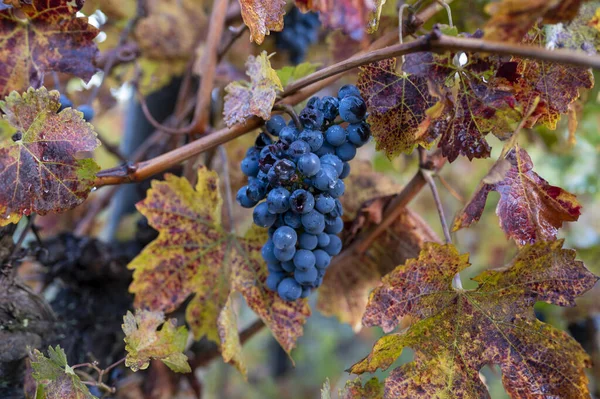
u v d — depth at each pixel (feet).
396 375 1.63
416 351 1.65
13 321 1.83
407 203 1.97
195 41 2.77
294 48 2.64
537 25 1.68
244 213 2.81
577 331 2.81
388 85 1.64
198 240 1.92
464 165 3.81
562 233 3.45
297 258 1.61
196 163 2.29
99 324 2.21
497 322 1.65
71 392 1.63
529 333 1.63
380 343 1.62
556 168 3.13
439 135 1.68
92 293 2.25
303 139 1.57
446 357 1.65
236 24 2.65
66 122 1.61
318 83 1.82
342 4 1.46
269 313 1.86
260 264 1.91
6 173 1.56
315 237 1.63
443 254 1.65
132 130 2.99
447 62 1.60
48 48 1.72
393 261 2.11
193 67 2.66
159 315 1.75
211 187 1.94
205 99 2.14
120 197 2.81
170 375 2.38
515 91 1.63
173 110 2.96
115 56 2.54
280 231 1.57
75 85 2.91
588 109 2.57
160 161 1.74
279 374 7.29
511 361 1.63
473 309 1.66
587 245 3.05
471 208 1.68
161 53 2.71
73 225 3.01
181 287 1.91
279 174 1.52
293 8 2.60
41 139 1.59
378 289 1.65
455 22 2.21
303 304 1.85
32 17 1.69
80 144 1.61
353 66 1.61
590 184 3.02
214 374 6.47
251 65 1.74
